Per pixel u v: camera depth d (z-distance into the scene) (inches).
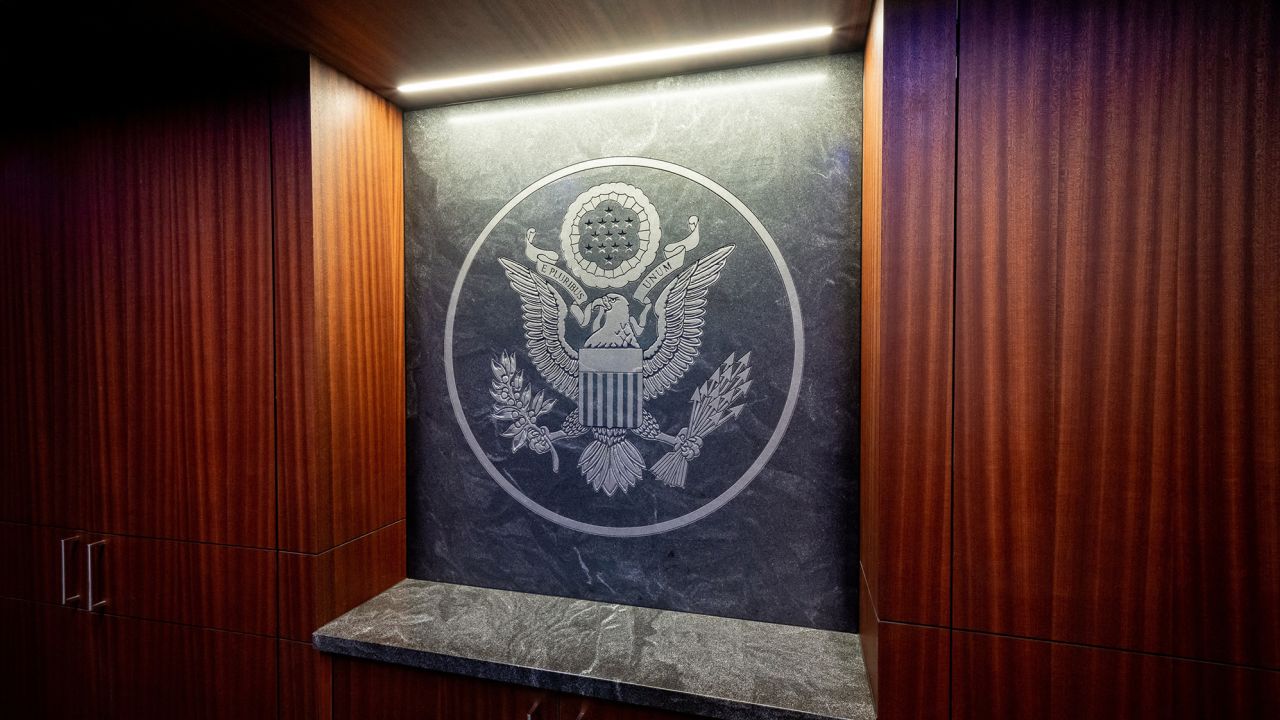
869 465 55.5
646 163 68.7
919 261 47.2
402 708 61.6
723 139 66.2
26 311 72.7
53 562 72.5
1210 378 42.1
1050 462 45.1
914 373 47.6
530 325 72.8
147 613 69.4
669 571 68.7
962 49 46.0
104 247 69.5
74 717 72.6
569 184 71.3
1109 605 44.2
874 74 53.6
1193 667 42.8
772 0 52.2
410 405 77.2
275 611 64.9
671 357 68.2
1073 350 44.4
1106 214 43.6
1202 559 42.5
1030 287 45.1
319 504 63.6
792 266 64.5
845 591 63.5
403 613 67.5
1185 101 42.1
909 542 48.1
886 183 47.9
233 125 64.5
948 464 47.1
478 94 72.6
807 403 64.3
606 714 55.6
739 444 66.3
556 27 56.9
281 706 65.2
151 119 67.3
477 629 63.7
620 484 70.0
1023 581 45.8
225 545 66.4
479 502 75.0
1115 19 43.1
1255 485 41.5
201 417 66.6
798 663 57.0
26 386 73.0
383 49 61.2
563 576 72.2
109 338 69.7
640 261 69.0
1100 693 44.5
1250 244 41.2
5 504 74.3
